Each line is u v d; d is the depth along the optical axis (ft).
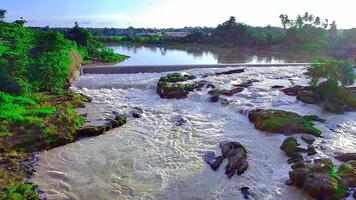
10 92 85.15
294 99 93.71
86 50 203.41
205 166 57.98
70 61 124.36
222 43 352.49
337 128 73.41
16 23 175.94
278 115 75.15
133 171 56.39
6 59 99.09
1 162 57.72
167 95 99.55
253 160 59.31
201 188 51.55
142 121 80.07
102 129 72.23
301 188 50.37
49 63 97.55
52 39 122.42
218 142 67.26
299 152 60.44
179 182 53.16
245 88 103.91
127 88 111.75
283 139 66.80
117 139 69.36
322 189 47.37
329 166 52.49
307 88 96.22
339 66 91.86
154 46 351.46
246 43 330.34
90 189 51.26
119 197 49.32
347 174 50.98
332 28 346.74
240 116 82.28
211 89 102.83
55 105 84.28
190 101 96.32
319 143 64.54
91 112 83.87
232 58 231.71
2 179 52.54
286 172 55.06
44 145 64.34
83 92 105.09
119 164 58.59
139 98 100.32
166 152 63.21
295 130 69.21
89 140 68.85
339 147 63.00
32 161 59.31
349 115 82.38
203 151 63.46
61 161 59.72
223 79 117.60
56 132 67.56
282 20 366.02
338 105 86.28
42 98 89.10
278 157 60.39
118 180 53.67
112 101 95.96
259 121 74.43
